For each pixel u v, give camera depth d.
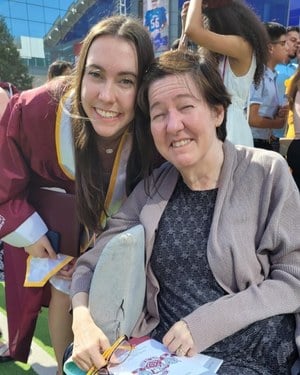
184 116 1.43
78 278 1.60
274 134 4.02
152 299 1.54
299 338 1.39
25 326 2.08
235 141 2.29
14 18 21.64
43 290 2.06
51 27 21.36
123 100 1.58
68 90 1.74
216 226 1.45
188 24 2.22
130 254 1.39
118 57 1.53
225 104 1.53
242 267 1.41
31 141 1.78
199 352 1.35
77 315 1.45
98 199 1.78
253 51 2.33
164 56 1.52
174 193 1.59
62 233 1.85
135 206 1.65
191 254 1.48
